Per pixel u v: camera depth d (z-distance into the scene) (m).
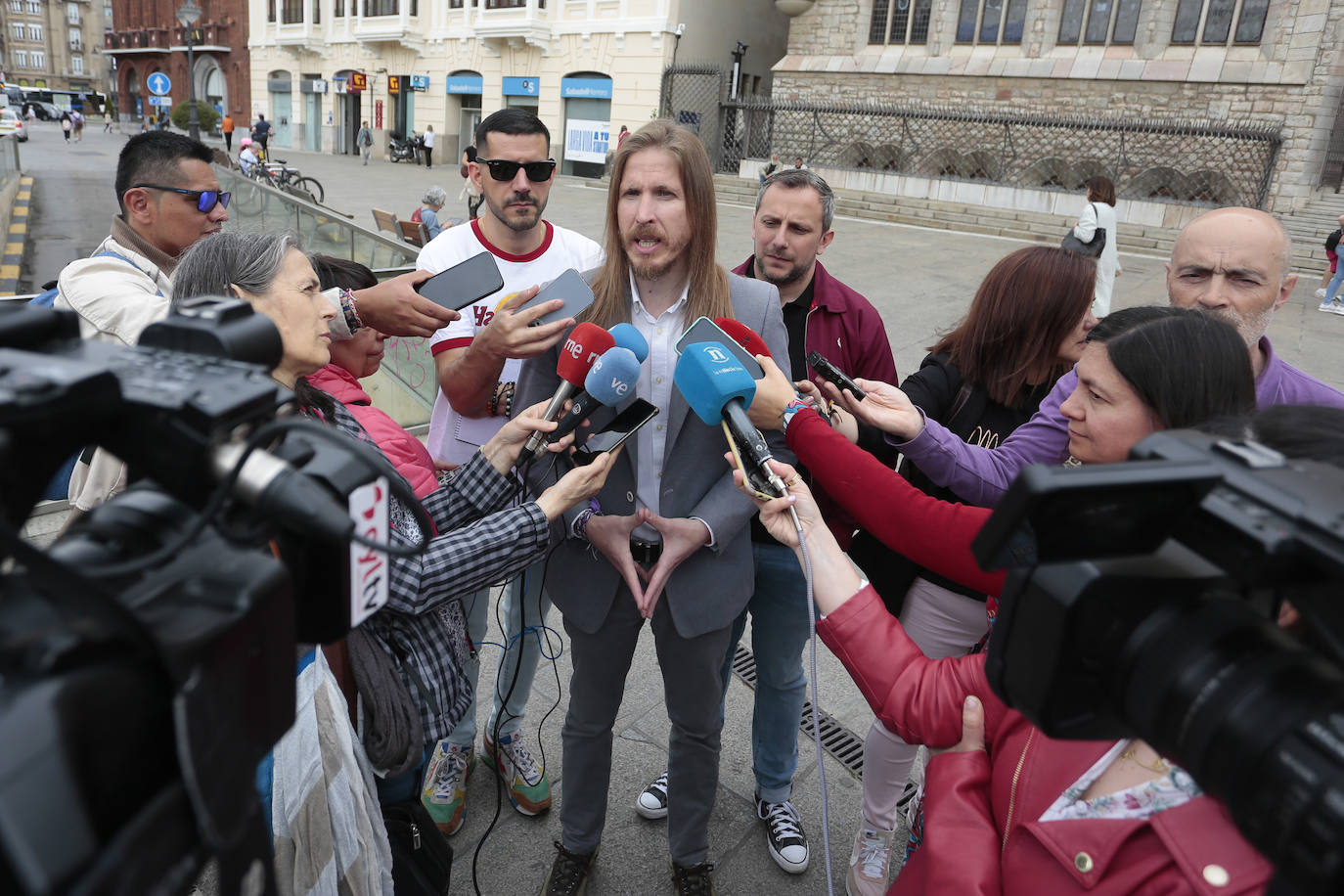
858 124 19.09
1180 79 16.05
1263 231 1.71
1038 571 0.64
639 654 2.92
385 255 4.69
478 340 1.73
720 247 12.05
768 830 2.20
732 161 20.52
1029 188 16.28
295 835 1.20
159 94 21.91
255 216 6.22
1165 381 1.03
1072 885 0.85
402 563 1.28
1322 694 0.53
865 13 19.28
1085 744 0.90
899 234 14.59
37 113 48.66
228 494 0.58
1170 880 0.77
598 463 1.49
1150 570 0.62
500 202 2.42
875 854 1.98
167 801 0.45
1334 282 9.76
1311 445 0.69
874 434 1.98
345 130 29.36
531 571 2.10
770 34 23.23
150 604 0.50
